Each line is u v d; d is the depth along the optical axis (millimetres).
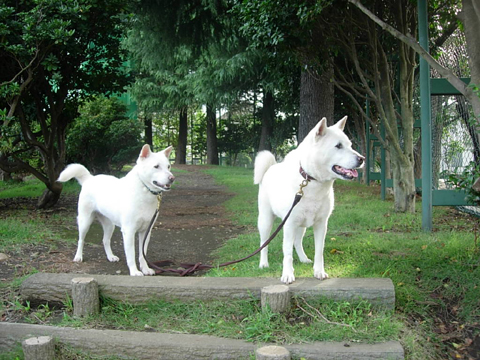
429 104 6629
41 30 6832
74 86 9109
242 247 5910
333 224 7070
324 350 3080
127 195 4617
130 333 3418
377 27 8742
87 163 14602
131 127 14820
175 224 7902
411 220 7309
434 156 8711
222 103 21750
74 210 9117
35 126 13781
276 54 7953
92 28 8398
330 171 3773
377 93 7957
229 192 12789
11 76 8141
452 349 3453
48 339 3254
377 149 16969
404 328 3447
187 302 3779
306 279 3977
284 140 23938
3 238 6020
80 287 3725
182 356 3199
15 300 4027
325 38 7770
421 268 4645
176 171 21172
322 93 11375
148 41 14289
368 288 3629
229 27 12172
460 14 4887
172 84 23719
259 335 3330
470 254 4926
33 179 16891
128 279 3990
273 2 6754
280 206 4152
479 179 4555
